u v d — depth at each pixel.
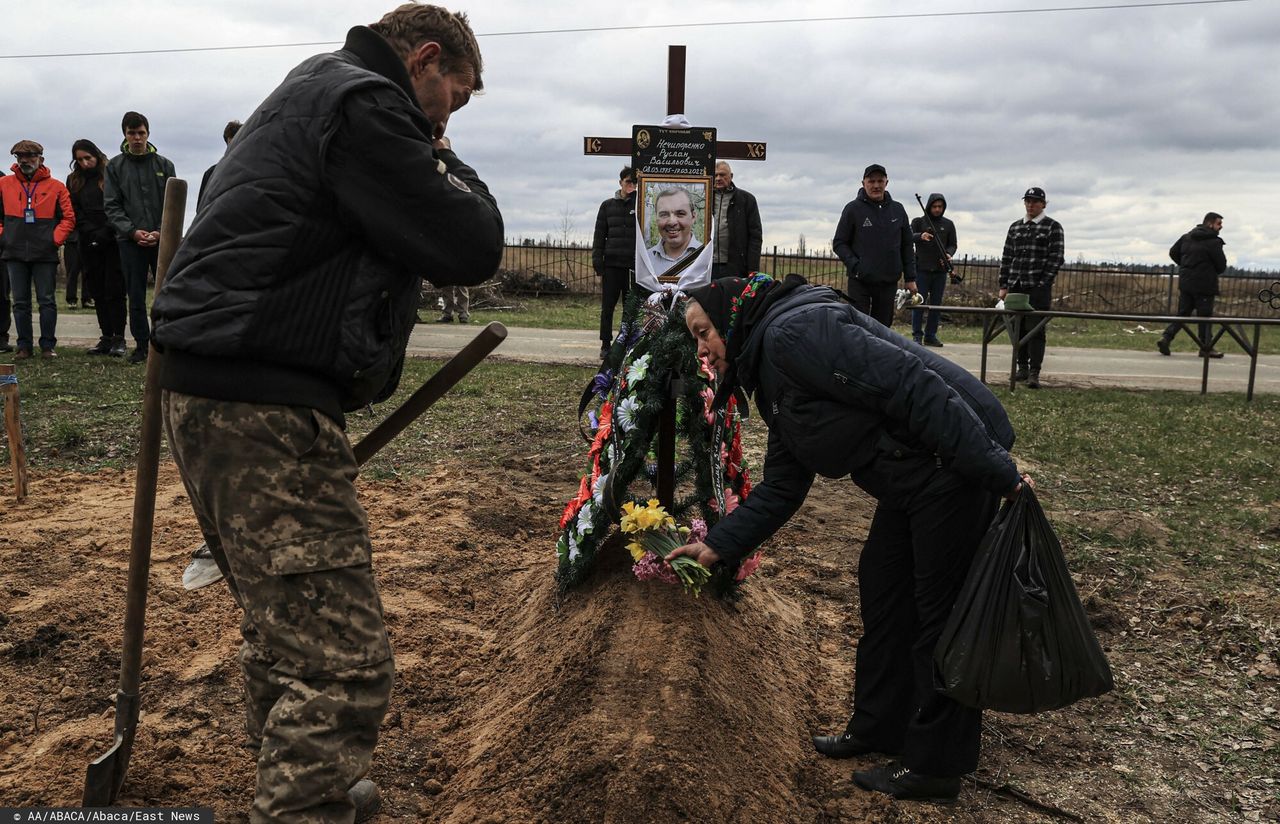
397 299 2.17
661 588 3.55
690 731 2.86
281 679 2.07
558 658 3.32
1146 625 4.19
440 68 2.37
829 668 3.82
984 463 2.61
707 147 3.91
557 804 2.66
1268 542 5.26
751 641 3.62
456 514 5.28
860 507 5.85
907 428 2.70
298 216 2.02
